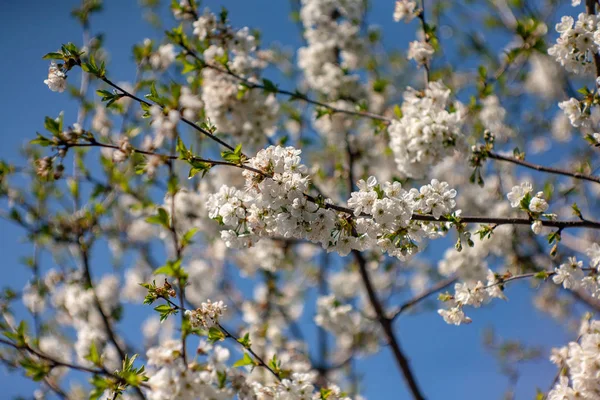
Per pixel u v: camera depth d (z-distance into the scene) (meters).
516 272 8.84
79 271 8.59
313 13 9.35
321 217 4.40
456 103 7.38
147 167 4.66
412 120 5.98
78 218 8.27
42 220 8.45
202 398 4.55
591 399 4.81
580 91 5.31
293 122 10.64
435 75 8.80
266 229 4.52
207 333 4.79
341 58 9.79
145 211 8.87
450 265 8.98
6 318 7.79
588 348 4.86
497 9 10.57
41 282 8.54
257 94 7.66
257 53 8.26
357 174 10.25
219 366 4.73
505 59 8.20
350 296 11.53
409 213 4.43
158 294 4.84
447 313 5.44
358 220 4.55
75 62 4.81
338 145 9.90
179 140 4.40
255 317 9.94
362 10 9.43
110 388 4.50
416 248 4.65
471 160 5.89
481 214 10.41
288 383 5.09
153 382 4.47
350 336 10.34
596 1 5.52
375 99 10.18
